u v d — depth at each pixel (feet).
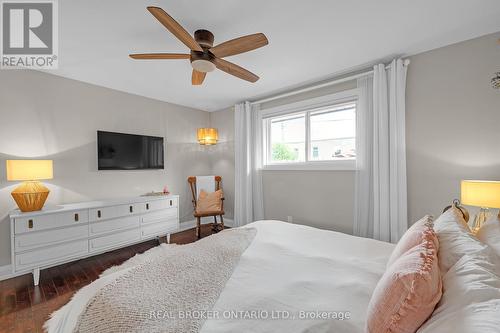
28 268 7.34
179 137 13.85
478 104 6.89
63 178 9.45
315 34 6.72
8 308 6.30
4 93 8.18
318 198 10.57
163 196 11.44
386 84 8.24
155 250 9.08
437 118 7.55
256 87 11.01
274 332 2.71
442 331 1.94
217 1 5.30
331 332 2.68
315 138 10.90
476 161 6.92
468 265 2.70
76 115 9.84
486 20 6.12
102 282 3.97
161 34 6.56
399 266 2.67
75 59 8.00
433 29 6.51
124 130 11.43
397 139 8.01
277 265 4.42
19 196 7.50
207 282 3.74
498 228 3.72
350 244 5.62
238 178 13.19
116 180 11.06
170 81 10.11
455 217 4.34
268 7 5.53
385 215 8.15
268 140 12.79
